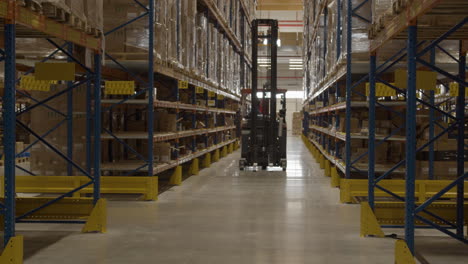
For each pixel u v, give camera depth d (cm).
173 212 697
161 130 989
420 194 737
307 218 657
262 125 1351
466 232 586
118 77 926
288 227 599
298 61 4147
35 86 680
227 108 1922
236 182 1057
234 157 1766
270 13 3688
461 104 510
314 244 514
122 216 666
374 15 628
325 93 1419
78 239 532
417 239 543
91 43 532
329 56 1136
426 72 402
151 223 619
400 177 890
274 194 880
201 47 1186
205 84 1280
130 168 818
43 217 602
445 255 478
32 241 522
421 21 413
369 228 548
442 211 572
